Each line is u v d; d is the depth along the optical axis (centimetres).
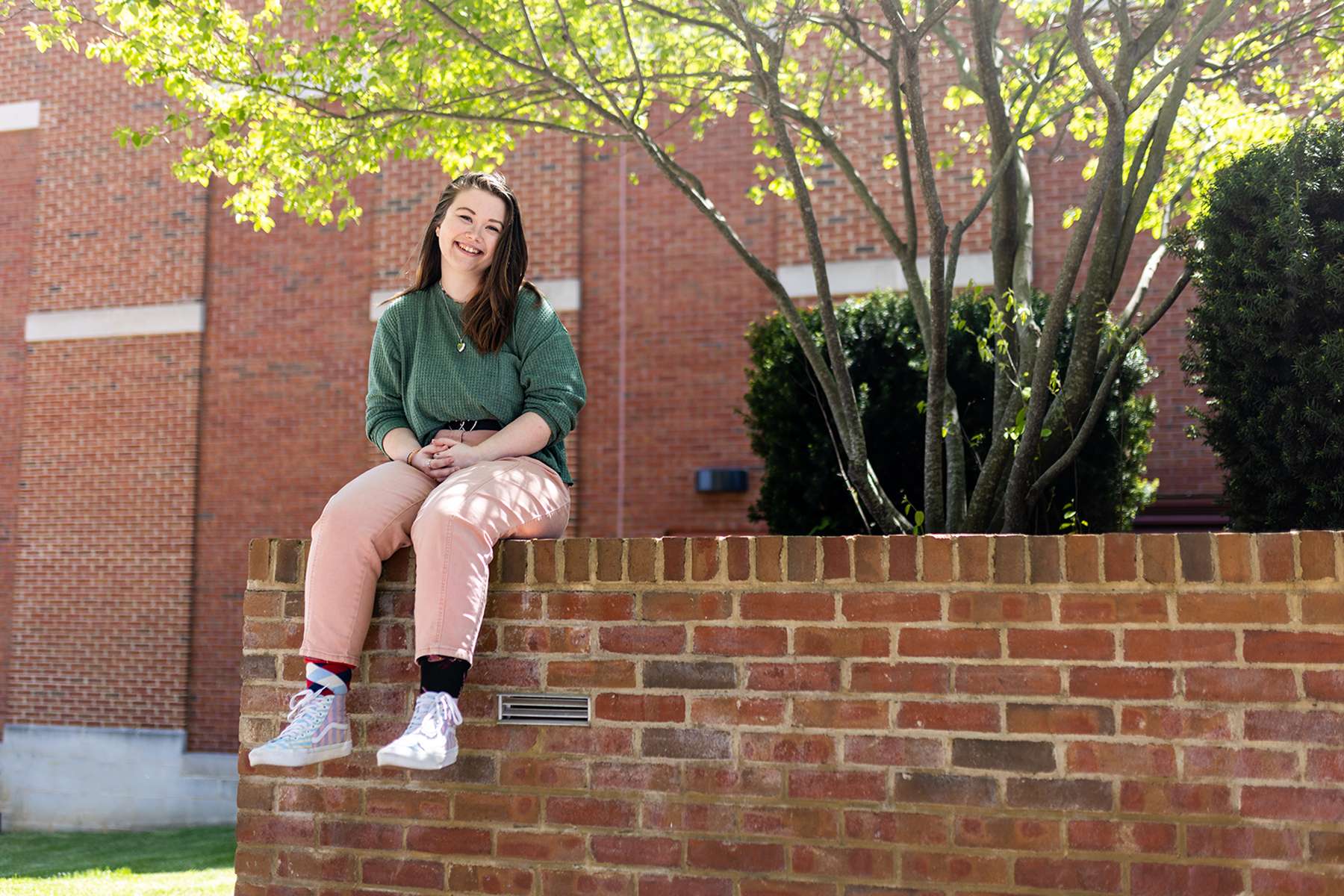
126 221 992
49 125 1014
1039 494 436
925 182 414
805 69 826
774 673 245
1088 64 385
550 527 274
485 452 264
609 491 882
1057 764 228
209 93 513
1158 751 224
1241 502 390
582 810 252
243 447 954
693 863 245
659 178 899
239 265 973
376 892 261
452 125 581
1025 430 419
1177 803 222
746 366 869
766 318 684
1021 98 578
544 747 256
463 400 276
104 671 948
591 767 253
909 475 602
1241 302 372
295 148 551
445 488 251
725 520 859
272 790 270
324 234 962
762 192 692
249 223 976
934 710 236
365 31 527
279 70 827
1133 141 586
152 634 944
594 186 912
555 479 276
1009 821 229
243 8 910
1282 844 217
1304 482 363
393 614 265
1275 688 220
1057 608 232
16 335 1015
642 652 253
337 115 525
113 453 970
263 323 963
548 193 914
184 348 968
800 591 245
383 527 254
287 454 945
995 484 446
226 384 963
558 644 257
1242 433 379
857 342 621
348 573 249
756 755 244
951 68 827
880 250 838
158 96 994
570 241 906
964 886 230
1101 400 427
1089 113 630
